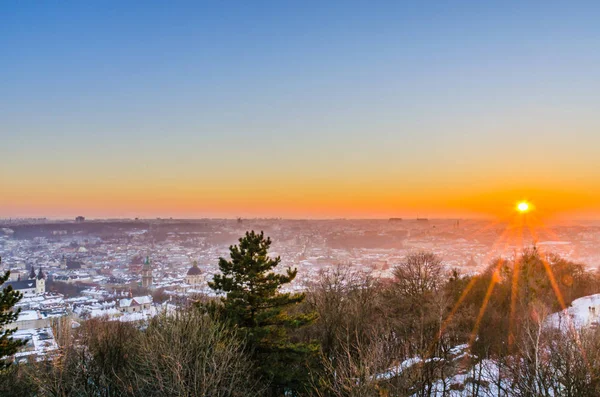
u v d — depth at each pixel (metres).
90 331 43.16
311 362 33.66
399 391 28.70
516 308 51.84
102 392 30.44
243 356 30.81
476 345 45.88
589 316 52.44
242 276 33.31
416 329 44.91
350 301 52.41
